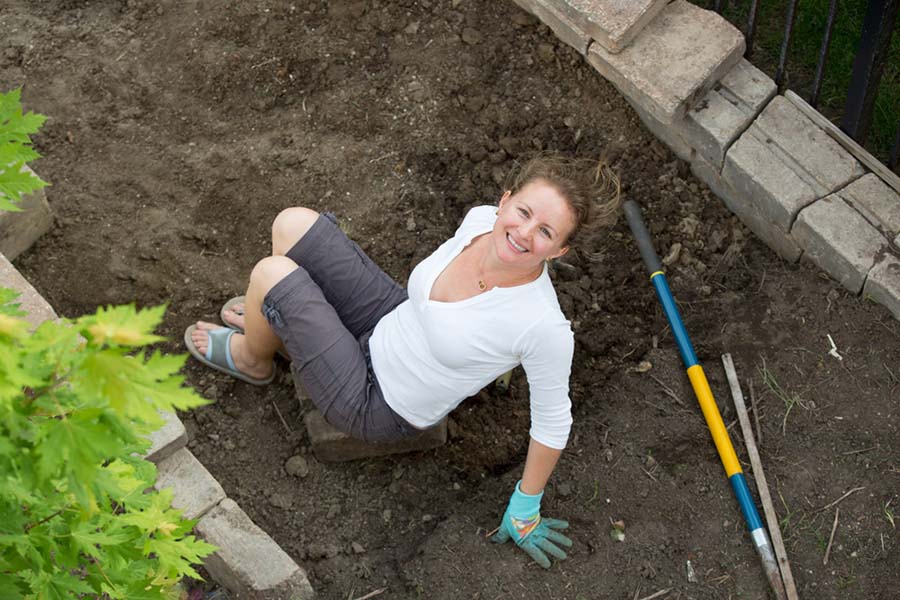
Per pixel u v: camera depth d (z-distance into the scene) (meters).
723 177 3.85
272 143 4.09
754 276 3.80
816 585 3.11
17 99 1.91
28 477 1.52
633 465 3.38
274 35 4.31
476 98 4.19
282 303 3.05
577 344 3.70
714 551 3.19
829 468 3.32
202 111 4.16
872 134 4.04
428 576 3.14
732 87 3.82
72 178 3.97
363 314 3.29
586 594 3.10
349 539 3.29
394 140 4.11
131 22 4.37
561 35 4.07
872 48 3.47
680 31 3.86
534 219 2.61
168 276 3.79
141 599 2.13
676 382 3.56
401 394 3.00
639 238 3.83
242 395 3.58
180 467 3.17
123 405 1.35
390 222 3.93
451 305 2.79
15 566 1.86
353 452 3.41
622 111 4.14
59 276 3.76
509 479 3.38
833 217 3.56
